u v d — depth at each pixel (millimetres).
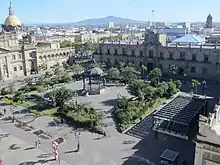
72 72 96375
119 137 43156
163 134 43812
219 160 21781
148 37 92625
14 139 43219
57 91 59188
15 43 98875
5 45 94875
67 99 57906
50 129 47000
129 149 39125
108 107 57719
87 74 69438
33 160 36562
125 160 36094
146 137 43000
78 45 127562
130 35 188750
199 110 47594
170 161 33250
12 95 69750
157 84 69500
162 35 92875
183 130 44312
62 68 103188
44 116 53375
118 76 80000
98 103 60844
